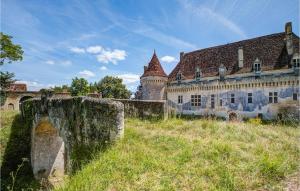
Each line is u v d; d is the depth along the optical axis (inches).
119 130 296.0
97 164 241.0
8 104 1502.2
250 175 202.7
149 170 219.1
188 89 1401.3
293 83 1017.5
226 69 1279.5
